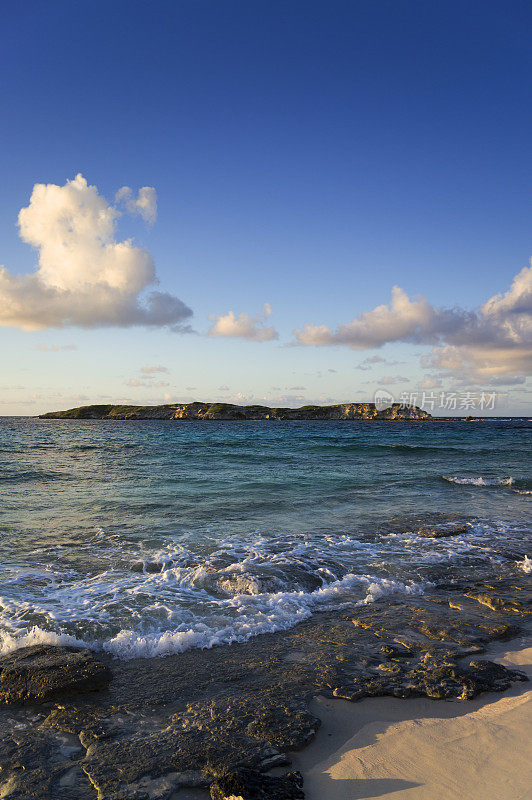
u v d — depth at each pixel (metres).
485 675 5.02
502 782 3.46
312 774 3.57
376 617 6.71
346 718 4.30
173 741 3.89
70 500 14.79
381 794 3.36
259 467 23.45
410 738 4.01
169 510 13.38
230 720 4.20
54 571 8.40
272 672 5.11
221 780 3.37
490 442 44.28
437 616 6.75
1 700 4.50
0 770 3.55
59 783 3.40
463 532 11.44
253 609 6.89
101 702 4.52
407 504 14.52
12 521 12.06
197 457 28.94
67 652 5.41
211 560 8.97
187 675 5.05
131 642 5.73
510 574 8.70
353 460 26.97
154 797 3.27
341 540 10.55
